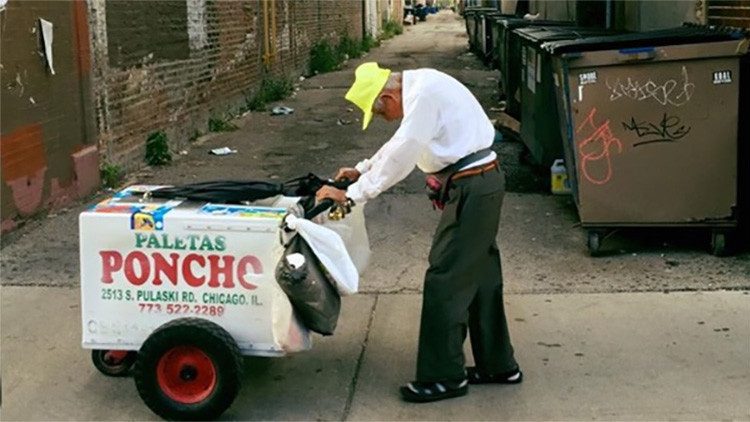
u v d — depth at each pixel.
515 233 6.92
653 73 5.99
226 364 3.95
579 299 5.56
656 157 6.10
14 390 4.45
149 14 9.95
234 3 13.62
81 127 8.23
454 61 23.69
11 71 6.91
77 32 8.12
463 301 4.21
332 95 16.12
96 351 4.55
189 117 11.41
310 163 9.89
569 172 6.48
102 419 4.16
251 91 14.69
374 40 32.62
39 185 7.41
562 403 4.24
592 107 6.07
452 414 4.16
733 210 6.12
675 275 5.93
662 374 4.52
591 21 13.46
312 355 4.82
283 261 3.83
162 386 4.04
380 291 5.79
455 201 4.11
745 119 6.20
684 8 9.08
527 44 8.58
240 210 4.10
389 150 4.02
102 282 4.11
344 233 4.42
